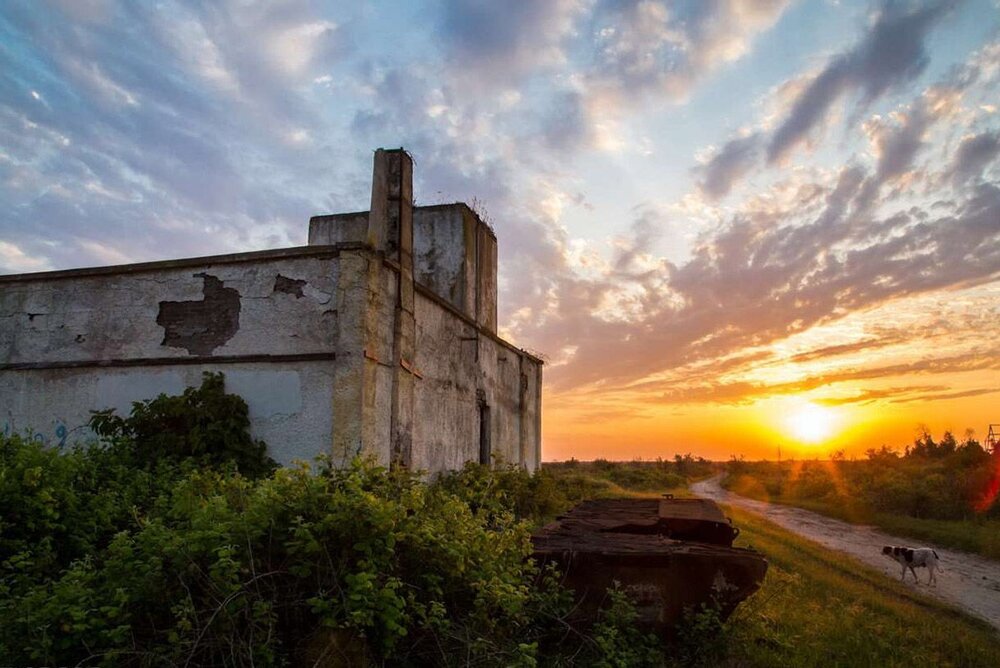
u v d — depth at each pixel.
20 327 9.93
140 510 6.60
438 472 11.13
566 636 5.61
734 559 5.80
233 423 8.51
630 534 7.27
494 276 17.11
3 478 5.58
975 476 23.42
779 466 71.94
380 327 9.08
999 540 16.59
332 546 4.47
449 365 11.86
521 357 16.95
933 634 7.50
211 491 5.31
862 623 7.57
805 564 12.24
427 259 15.05
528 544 5.52
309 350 8.72
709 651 5.77
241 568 4.18
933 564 12.43
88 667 3.86
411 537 4.74
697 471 70.31
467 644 4.46
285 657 4.09
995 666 6.59
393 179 10.20
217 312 9.17
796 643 6.53
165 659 3.79
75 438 9.41
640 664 5.51
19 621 3.85
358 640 4.12
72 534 5.73
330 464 5.55
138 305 9.49
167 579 4.23
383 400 9.09
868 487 28.02
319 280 8.85
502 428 15.21
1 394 9.86
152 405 8.59
